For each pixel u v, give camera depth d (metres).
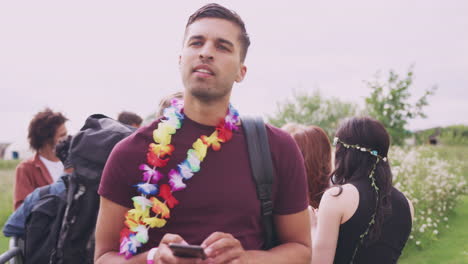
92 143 2.24
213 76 1.51
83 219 2.16
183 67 1.56
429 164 7.77
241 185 1.54
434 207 6.34
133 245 1.48
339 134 2.30
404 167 6.20
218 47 1.54
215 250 1.35
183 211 1.52
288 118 19.66
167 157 1.57
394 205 2.11
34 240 2.28
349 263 2.04
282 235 1.66
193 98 1.59
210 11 1.58
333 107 20.09
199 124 1.61
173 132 1.56
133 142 1.58
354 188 2.07
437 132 17.36
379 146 2.18
